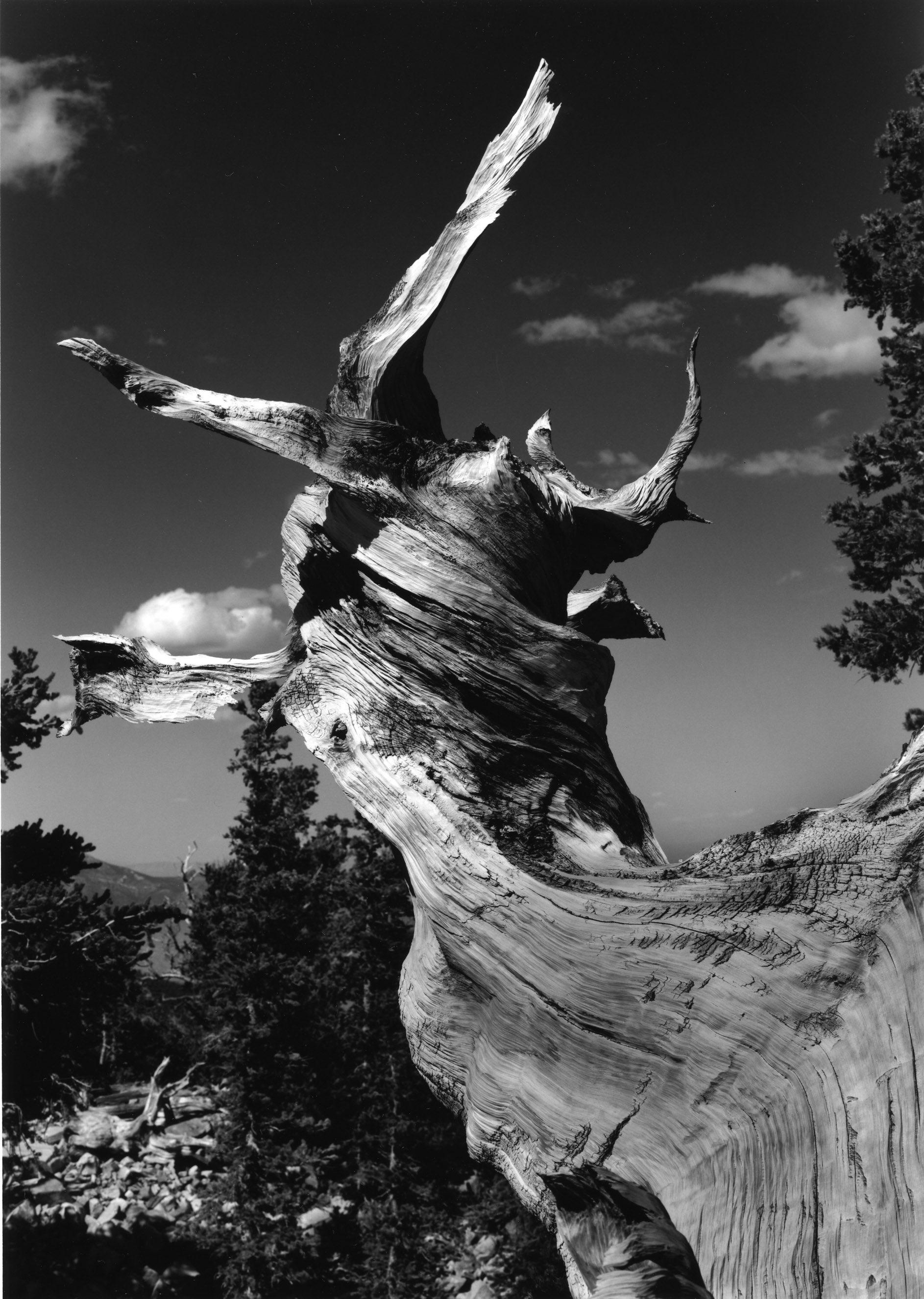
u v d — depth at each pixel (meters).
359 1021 28.02
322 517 3.62
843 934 2.45
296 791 29.62
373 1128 26.97
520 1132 2.88
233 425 3.57
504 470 3.50
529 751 3.28
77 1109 33.50
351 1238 26.62
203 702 4.32
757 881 2.59
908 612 13.72
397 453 3.56
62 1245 26.06
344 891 27.92
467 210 3.65
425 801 3.17
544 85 3.64
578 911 2.80
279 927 28.02
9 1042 20.86
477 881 2.99
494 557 3.49
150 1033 37.09
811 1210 2.31
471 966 3.00
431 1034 3.28
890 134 13.04
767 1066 2.47
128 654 4.43
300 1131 26.20
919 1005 2.29
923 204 13.02
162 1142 32.59
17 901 20.16
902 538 13.94
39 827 22.20
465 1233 26.75
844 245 13.55
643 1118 2.64
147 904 23.14
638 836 3.42
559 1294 24.27
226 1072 27.31
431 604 3.41
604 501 4.01
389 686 3.45
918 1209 2.15
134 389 3.65
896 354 13.85
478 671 3.34
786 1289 2.30
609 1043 2.71
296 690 3.68
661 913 2.69
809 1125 2.37
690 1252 2.35
